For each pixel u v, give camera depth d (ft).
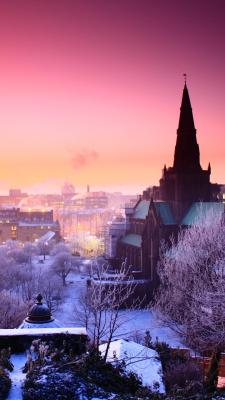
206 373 90.43
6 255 458.50
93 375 55.26
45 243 588.50
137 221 393.29
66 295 318.65
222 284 136.56
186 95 368.07
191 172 353.72
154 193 422.82
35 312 97.76
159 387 66.85
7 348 68.03
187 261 181.78
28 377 52.75
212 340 130.41
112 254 411.13
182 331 172.65
